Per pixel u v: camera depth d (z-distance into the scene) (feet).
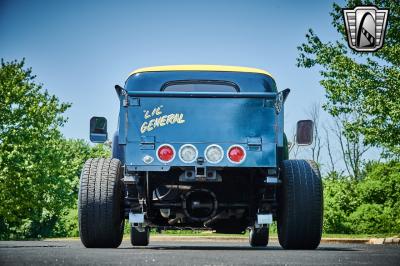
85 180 25.04
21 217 151.02
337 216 81.05
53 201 151.74
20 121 138.82
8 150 136.15
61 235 148.36
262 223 24.93
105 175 25.11
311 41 74.33
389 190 83.71
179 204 25.39
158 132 23.68
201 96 23.79
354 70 69.67
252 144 23.79
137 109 23.71
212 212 25.11
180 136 23.72
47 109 139.85
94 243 25.59
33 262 16.08
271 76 27.99
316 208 25.08
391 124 68.44
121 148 27.02
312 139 25.30
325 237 64.49
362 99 69.92
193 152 23.67
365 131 68.90
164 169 23.61
